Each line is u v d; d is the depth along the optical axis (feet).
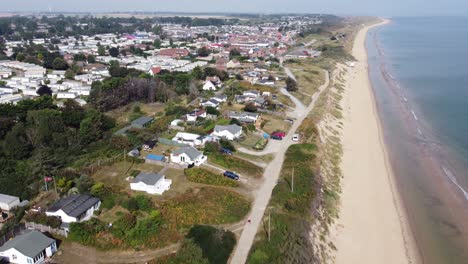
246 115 314.14
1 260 144.46
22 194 191.21
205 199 188.03
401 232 187.42
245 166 225.76
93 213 177.78
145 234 160.25
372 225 191.11
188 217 173.17
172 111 325.21
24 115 290.35
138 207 180.55
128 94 367.86
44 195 193.77
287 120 315.78
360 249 172.55
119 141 253.85
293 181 207.62
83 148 256.32
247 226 169.27
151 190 194.59
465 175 247.50
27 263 143.43
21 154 238.68
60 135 258.37
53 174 211.41
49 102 321.93
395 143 299.99
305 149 254.27
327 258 161.79
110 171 220.23
